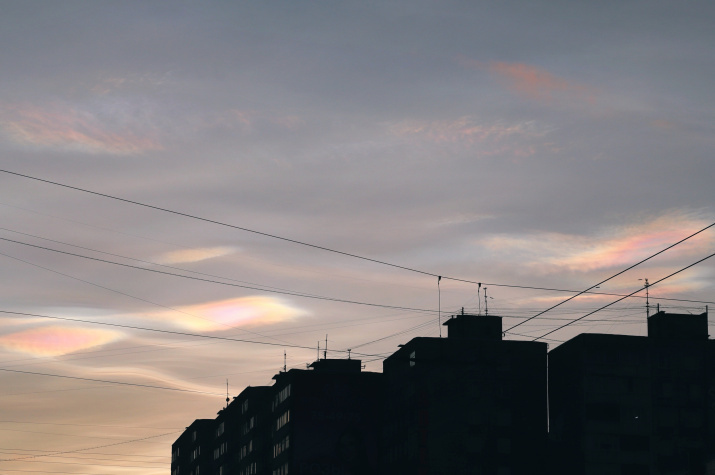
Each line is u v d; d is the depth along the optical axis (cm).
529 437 13575
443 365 13712
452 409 13562
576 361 13325
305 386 15212
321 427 15088
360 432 15150
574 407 13250
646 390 13162
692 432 13088
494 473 13412
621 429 13012
